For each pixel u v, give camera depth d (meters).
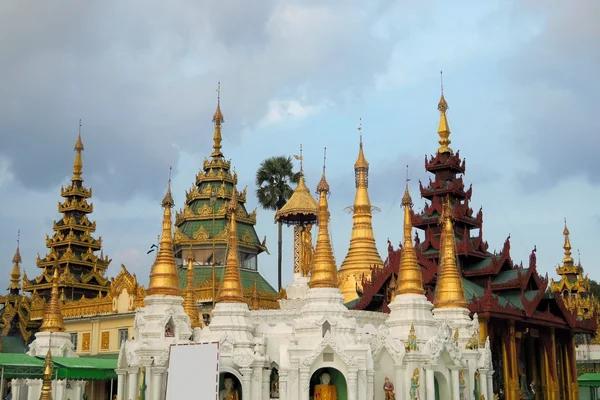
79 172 100.31
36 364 49.72
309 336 42.38
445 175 77.94
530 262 70.56
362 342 42.03
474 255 71.62
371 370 41.56
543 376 73.75
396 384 43.12
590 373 96.81
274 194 88.75
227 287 44.97
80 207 98.31
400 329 45.88
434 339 44.41
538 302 68.56
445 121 80.06
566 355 79.12
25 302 93.06
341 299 44.19
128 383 44.53
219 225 81.69
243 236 82.69
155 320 45.00
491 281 71.12
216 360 39.44
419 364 43.38
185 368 40.31
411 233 48.75
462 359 46.75
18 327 91.38
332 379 42.59
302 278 52.28
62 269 95.62
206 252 80.88
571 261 115.88
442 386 45.03
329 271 44.53
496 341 67.06
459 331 49.72
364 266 68.81
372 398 41.31
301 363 41.25
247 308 44.97
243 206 87.06
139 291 73.50
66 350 63.06
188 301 53.91
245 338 43.41
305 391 40.94
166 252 47.06
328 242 45.34
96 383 67.25
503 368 64.50
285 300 51.03
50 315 64.19
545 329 73.12
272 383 43.50
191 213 83.06
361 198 71.12
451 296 51.34
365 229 70.38
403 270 47.69
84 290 95.12
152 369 43.03
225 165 86.75
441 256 53.38
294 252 54.34
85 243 97.19
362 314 47.91
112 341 75.19
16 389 59.50
